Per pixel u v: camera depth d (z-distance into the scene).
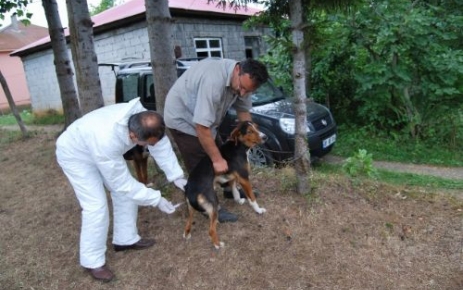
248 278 3.06
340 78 8.03
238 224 3.73
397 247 3.30
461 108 7.09
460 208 3.80
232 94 3.24
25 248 3.84
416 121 7.08
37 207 4.82
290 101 6.29
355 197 4.08
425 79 6.79
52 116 14.83
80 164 2.93
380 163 6.44
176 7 9.89
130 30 10.77
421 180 5.32
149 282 3.14
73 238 3.93
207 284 3.05
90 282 3.21
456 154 6.52
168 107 3.52
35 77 16.09
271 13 3.85
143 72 6.97
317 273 3.05
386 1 6.41
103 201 3.07
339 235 3.48
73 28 5.74
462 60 6.28
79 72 5.89
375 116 7.37
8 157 7.77
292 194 4.18
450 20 6.45
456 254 3.17
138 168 4.67
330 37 4.59
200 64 3.34
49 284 3.25
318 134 5.70
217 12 10.99
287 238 3.48
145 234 3.78
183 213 4.09
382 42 6.52
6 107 23.73
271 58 8.16
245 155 3.61
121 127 2.80
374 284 2.91
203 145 3.13
